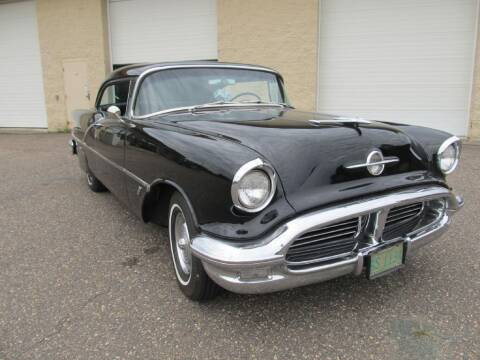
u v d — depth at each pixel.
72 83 13.04
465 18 8.84
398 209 2.63
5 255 3.53
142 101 3.48
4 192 5.66
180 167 2.54
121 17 12.26
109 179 4.09
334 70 10.04
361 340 2.33
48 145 10.41
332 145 2.45
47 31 13.00
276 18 10.10
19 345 2.34
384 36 9.48
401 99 9.64
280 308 2.65
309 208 2.19
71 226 4.23
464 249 3.47
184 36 11.62
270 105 3.83
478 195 5.00
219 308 2.66
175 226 2.83
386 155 2.58
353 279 2.99
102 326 2.50
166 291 2.88
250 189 2.15
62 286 2.98
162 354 2.25
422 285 2.89
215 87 3.67
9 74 14.29
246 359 2.21
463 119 9.24
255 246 2.13
